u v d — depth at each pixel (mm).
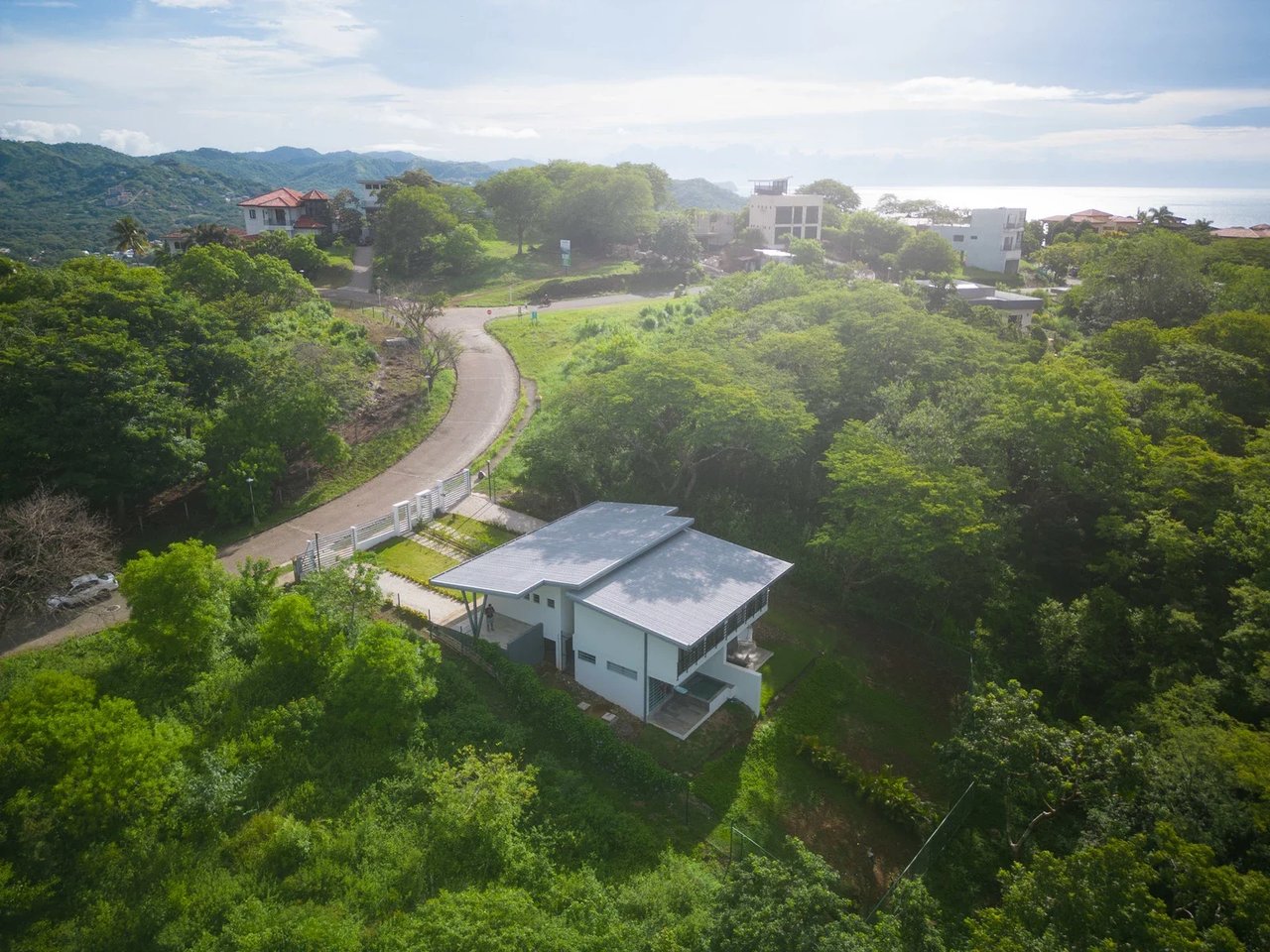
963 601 41125
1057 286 115250
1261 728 30203
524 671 32906
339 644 32094
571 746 30734
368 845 25547
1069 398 43250
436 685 31312
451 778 27062
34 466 42312
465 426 59188
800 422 44969
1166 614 36438
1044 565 44219
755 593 34500
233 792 25984
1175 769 25938
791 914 19906
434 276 103250
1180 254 75688
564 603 34938
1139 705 31578
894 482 38562
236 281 69562
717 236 132625
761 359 52375
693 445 45094
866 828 30266
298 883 24078
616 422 45594
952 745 29516
